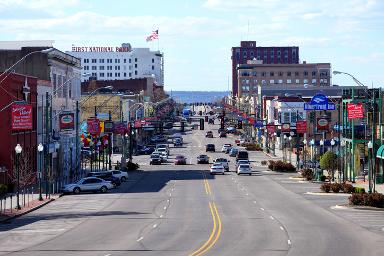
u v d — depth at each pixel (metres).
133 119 187.25
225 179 106.81
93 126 105.25
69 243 44.50
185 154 174.25
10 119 88.56
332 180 103.00
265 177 111.31
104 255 39.09
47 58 113.06
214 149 182.38
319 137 146.25
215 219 57.72
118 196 81.31
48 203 74.12
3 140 88.25
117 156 166.12
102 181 87.31
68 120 93.88
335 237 47.00
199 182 101.00
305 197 78.88
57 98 116.50
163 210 65.31
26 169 82.12
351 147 105.12
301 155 151.12
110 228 52.25
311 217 59.34
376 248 42.00
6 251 41.53
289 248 41.84
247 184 97.50
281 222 55.75
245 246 42.59
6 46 128.75
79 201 76.12
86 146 132.38
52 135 98.44
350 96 109.69
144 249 41.34
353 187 84.00
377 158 100.00
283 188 91.00
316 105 105.62
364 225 53.88
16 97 89.88
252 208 66.94
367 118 104.69
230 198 77.56
